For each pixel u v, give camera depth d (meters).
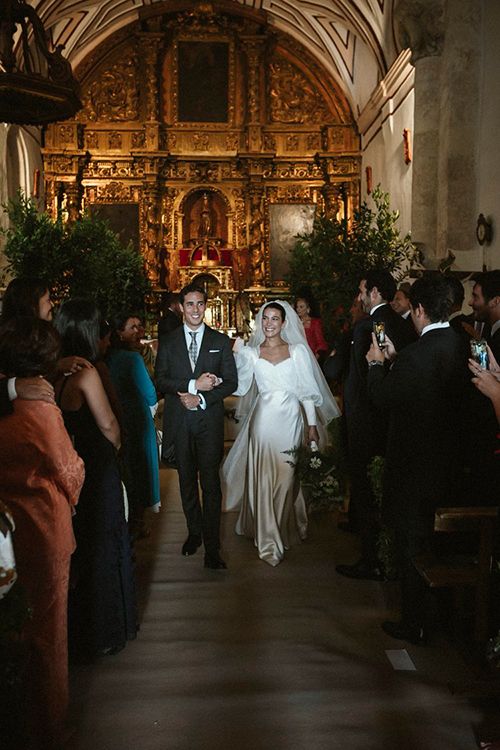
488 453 4.10
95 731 3.07
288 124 20.52
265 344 5.49
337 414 5.89
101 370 4.13
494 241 9.06
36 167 19.06
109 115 20.23
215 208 20.75
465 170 9.65
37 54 17.25
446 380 3.78
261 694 3.38
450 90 9.65
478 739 2.99
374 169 18.25
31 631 2.77
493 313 4.61
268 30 20.38
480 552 3.50
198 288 5.18
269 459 5.33
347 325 8.53
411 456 3.82
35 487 2.77
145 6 19.56
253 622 4.23
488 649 3.10
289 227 20.55
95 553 3.72
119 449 4.25
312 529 6.11
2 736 2.43
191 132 20.48
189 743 2.98
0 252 12.48
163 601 4.56
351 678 3.54
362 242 9.11
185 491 5.33
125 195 20.27
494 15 9.05
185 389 5.05
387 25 15.48
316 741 2.99
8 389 2.75
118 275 12.38
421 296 3.85
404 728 3.09
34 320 2.79
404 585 3.93
